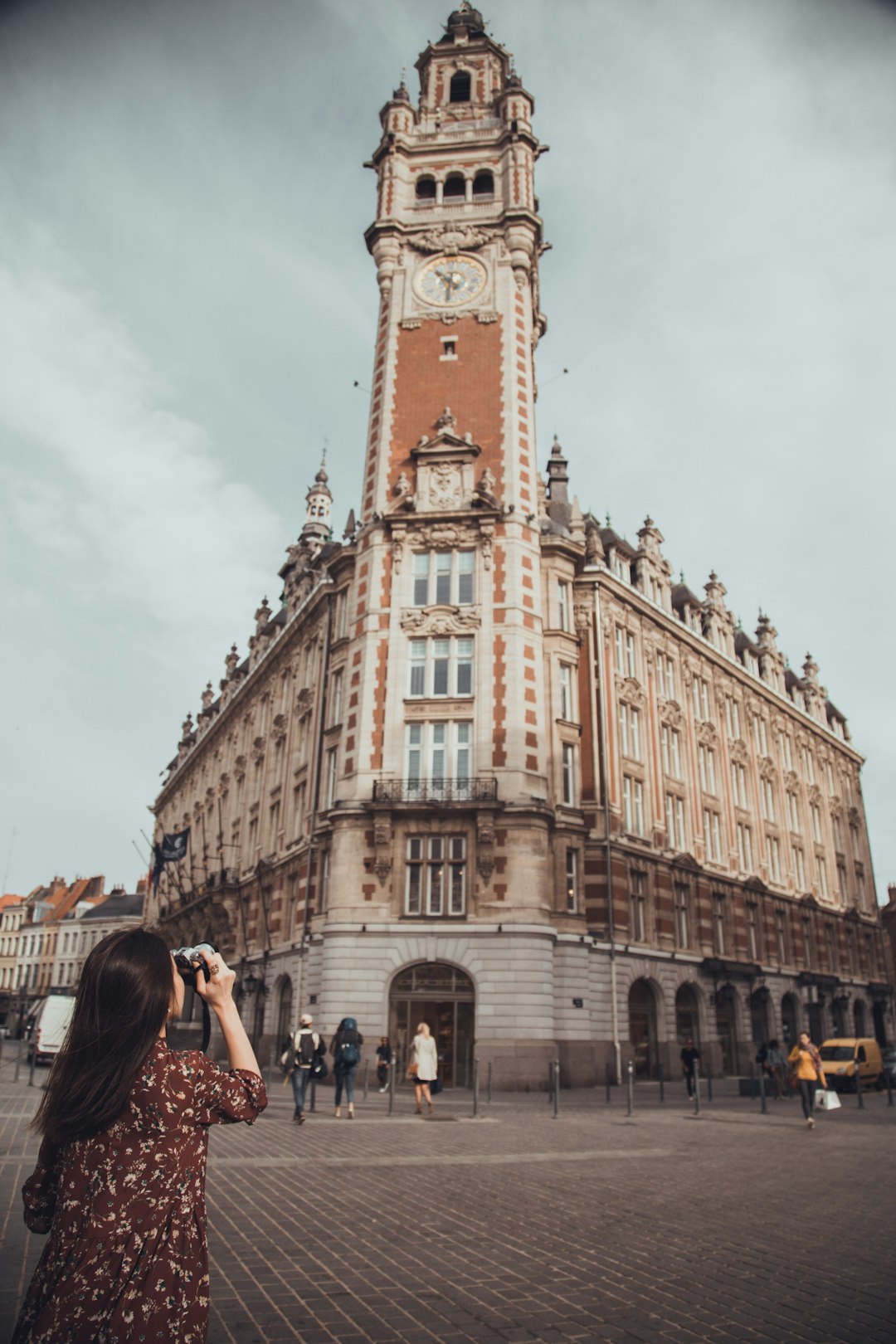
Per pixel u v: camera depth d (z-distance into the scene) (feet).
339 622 124.77
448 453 113.91
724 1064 133.80
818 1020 169.37
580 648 122.42
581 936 104.68
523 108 137.69
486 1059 90.74
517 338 121.19
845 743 211.20
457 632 106.32
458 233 128.06
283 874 133.39
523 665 104.27
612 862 114.93
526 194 130.21
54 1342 8.90
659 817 128.26
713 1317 20.47
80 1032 10.28
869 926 201.57
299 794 130.93
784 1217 30.58
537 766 101.60
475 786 99.30
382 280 128.06
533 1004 92.27
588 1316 20.38
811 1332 19.58
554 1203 32.35
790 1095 95.14
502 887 95.86
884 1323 20.20
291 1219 29.37
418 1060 65.77
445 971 95.04
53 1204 10.11
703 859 138.51
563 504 142.92
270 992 129.49
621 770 122.01
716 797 148.77
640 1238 27.37
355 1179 37.06
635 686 130.21
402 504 112.88
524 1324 19.76
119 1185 9.64
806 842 179.52
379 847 98.17
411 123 140.87
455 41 154.81
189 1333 9.37
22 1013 285.64
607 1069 101.86
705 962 128.26
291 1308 20.42
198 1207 10.05
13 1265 22.71
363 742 103.81
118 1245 9.34
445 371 120.57
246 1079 10.79
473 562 110.11
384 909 96.63
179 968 11.34
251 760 163.02
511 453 113.70
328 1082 94.02
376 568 110.83
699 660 152.87
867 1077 106.73
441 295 125.29
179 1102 10.11
